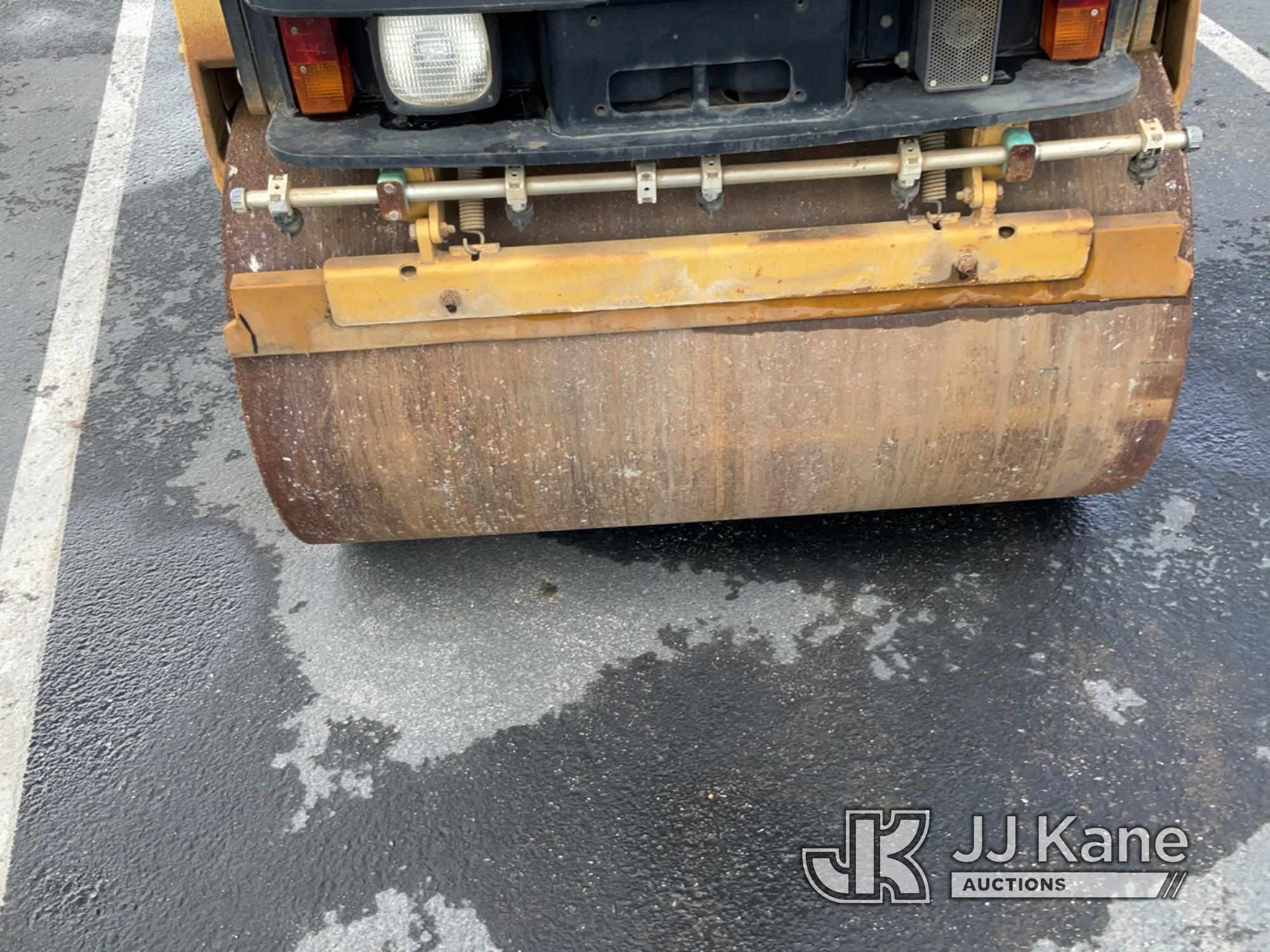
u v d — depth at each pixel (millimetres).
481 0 1781
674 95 1972
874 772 2398
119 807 2451
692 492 2535
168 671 2736
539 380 2324
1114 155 2064
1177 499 2941
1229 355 3412
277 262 2230
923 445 2453
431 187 2012
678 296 2182
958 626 2674
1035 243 2135
